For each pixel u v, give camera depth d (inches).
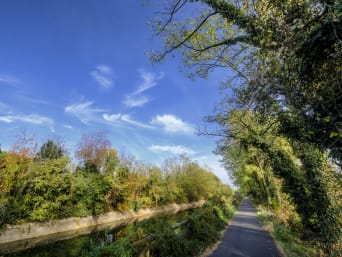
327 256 298.0
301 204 390.6
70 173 786.2
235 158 901.2
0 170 586.9
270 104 158.4
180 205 1593.3
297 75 141.1
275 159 417.1
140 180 1179.3
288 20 143.9
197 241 336.2
